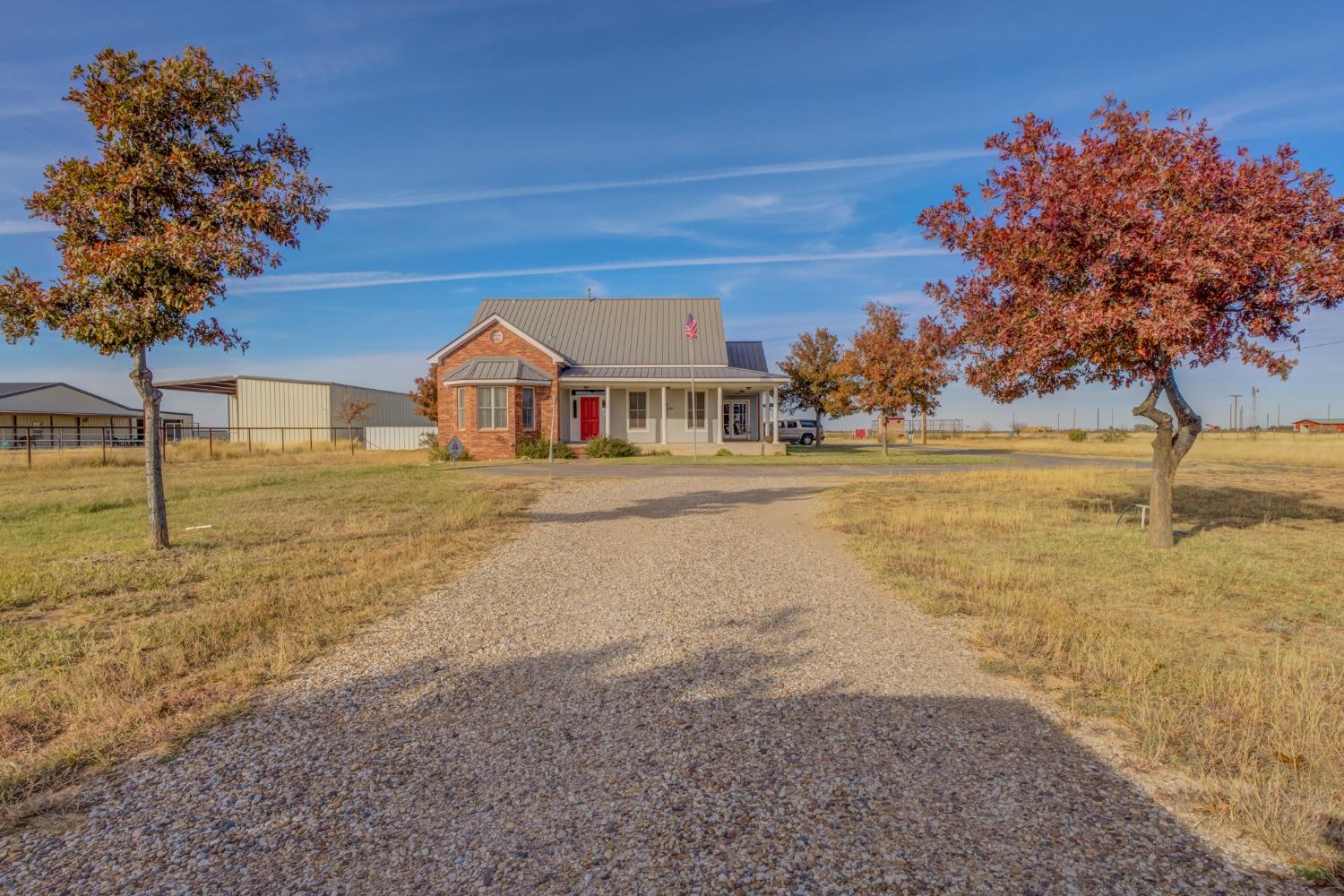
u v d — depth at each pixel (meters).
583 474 20.78
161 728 4.19
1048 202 8.65
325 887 2.78
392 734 4.13
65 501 14.84
